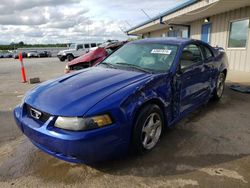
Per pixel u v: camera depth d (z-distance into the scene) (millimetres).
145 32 23484
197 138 3379
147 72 3264
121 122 2449
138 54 3852
